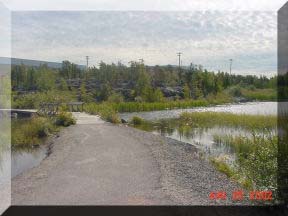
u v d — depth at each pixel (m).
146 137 11.09
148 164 7.49
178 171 7.03
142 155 8.39
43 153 9.70
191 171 7.10
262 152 6.04
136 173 6.77
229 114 12.07
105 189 5.80
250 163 6.51
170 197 5.42
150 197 5.41
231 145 9.68
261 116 11.03
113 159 7.93
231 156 8.46
